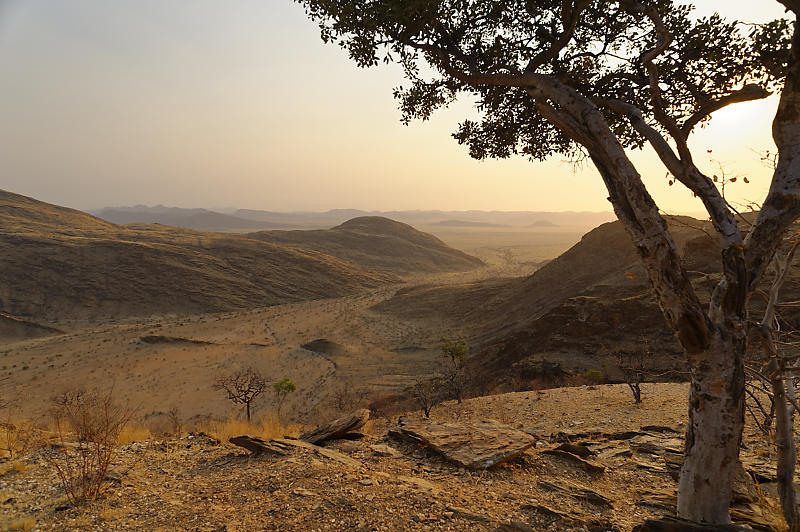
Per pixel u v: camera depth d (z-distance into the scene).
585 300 49.81
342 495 5.93
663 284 4.73
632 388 18.47
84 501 5.99
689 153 5.17
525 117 7.69
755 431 10.52
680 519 4.69
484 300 106.12
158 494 6.38
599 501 6.21
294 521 5.29
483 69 6.82
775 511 5.61
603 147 5.18
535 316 72.94
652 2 5.96
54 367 69.06
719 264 27.66
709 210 4.96
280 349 79.06
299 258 195.38
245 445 8.73
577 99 5.52
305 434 10.62
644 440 11.23
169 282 146.25
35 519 5.39
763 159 4.85
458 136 8.45
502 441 8.45
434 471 7.43
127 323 119.12
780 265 4.89
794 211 4.57
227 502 6.00
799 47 4.52
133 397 52.88
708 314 4.99
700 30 6.05
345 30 6.46
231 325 107.44
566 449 9.30
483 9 6.47
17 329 103.12
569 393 22.97
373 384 53.94
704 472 4.71
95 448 8.59
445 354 50.44
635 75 6.56
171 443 9.63
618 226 92.12
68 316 122.50
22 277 136.38
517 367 43.59
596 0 6.41
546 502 6.09
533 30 6.75
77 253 154.12
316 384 57.59
